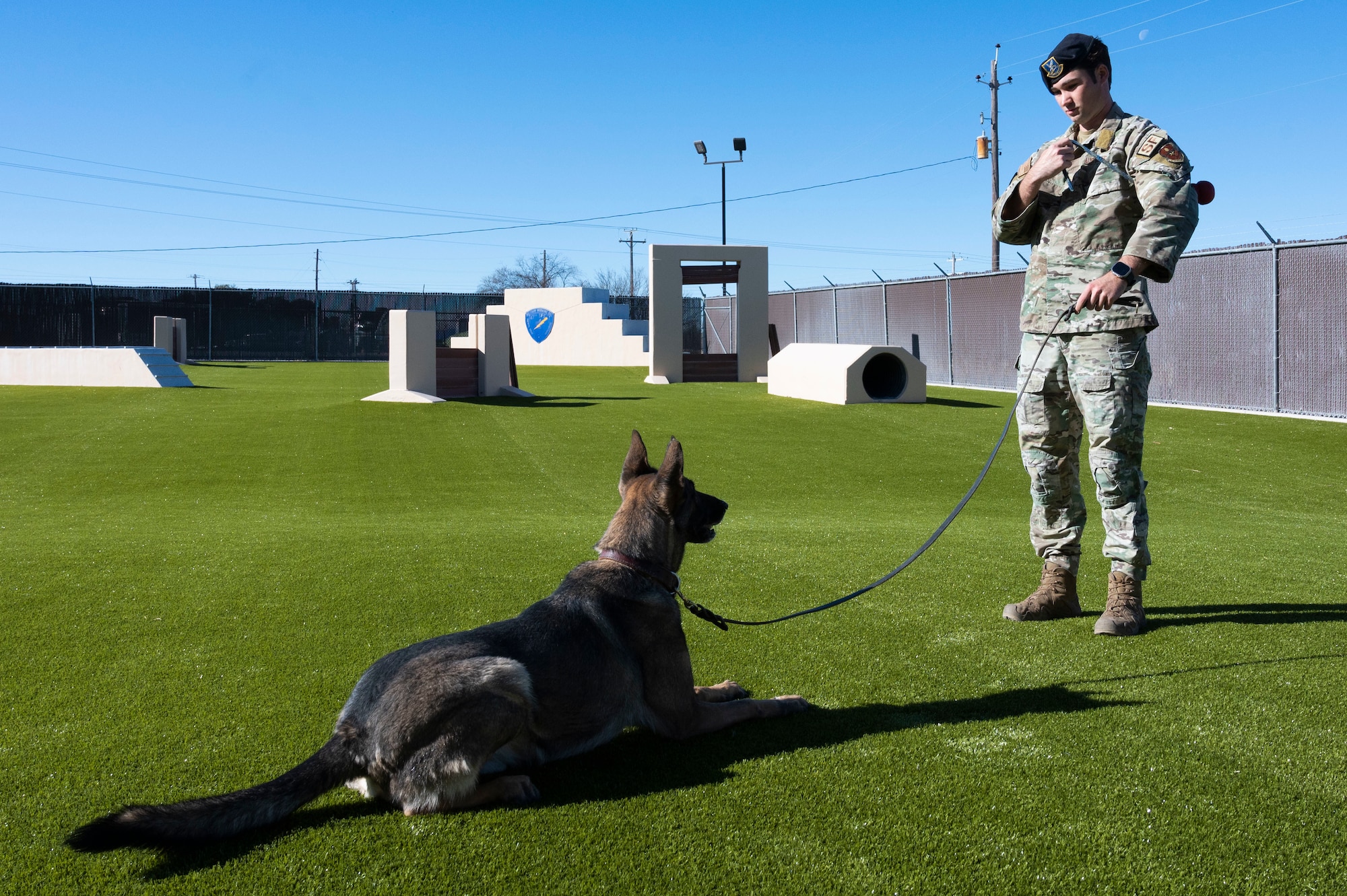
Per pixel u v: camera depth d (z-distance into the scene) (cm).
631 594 328
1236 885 232
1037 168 461
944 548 677
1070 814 268
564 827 263
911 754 311
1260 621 466
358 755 269
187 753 312
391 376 1828
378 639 437
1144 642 436
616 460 1247
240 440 1344
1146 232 415
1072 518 487
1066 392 475
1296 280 1444
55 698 362
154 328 3419
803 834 258
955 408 1745
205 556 620
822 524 816
